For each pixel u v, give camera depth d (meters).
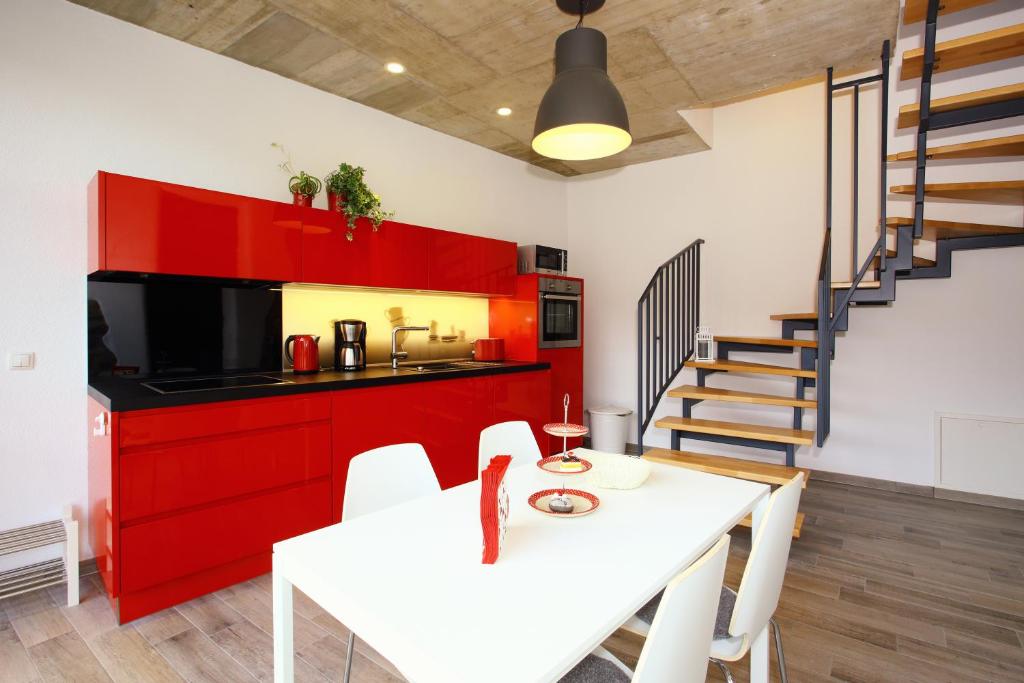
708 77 3.25
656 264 5.01
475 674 0.79
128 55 2.65
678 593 0.86
